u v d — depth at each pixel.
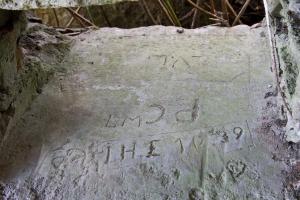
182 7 1.46
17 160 0.72
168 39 0.98
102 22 1.51
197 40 0.97
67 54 0.95
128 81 0.87
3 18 0.73
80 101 0.83
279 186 0.64
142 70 0.89
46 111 0.81
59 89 0.86
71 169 0.69
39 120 0.79
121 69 0.90
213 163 0.68
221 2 1.39
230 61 0.89
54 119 0.79
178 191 0.64
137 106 0.80
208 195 0.64
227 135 0.73
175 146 0.71
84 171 0.69
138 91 0.84
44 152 0.73
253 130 0.73
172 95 0.82
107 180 0.67
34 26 0.97
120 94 0.84
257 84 0.82
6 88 0.74
